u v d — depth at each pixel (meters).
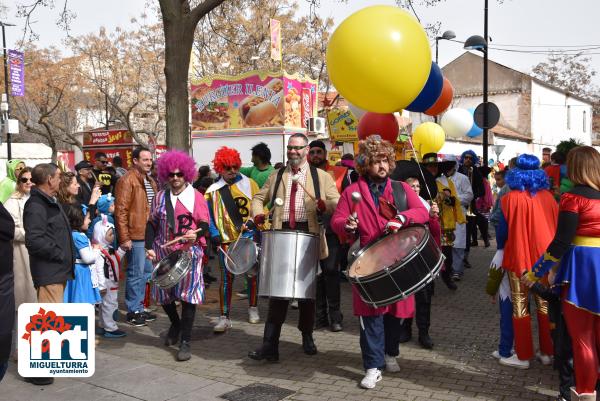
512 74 38.03
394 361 4.90
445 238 8.11
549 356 5.00
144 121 40.72
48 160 11.16
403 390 4.49
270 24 22.61
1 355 4.03
